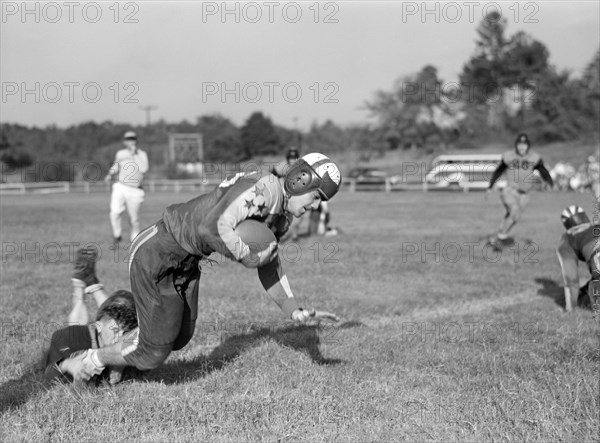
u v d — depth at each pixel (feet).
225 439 13.52
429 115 193.47
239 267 35.78
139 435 13.80
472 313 25.67
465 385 16.87
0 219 69.26
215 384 16.69
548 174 44.73
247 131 216.13
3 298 26.96
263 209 14.70
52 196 127.34
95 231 56.29
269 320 23.86
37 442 13.34
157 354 15.51
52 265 36.68
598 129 177.58
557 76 184.44
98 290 19.58
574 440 13.38
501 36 184.65
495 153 170.71
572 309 25.81
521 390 16.07
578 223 25.68
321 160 15.02
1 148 192.54
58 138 203.10
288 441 13.47
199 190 143.43
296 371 17.70
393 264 37.65
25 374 17.53
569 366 17.99
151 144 214.69
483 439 13.56
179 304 15.30
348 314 25.45
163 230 15.07
